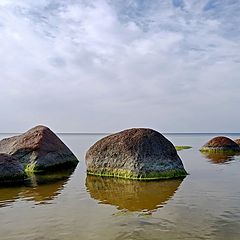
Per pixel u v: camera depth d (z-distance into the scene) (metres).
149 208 13.89
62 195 16.88
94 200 15.65
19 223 12.05
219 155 38.56
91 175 23.83
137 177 21.52
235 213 12.90
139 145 22.75
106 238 10.41
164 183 19.95
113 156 23.44
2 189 18.62
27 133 28.98
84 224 11.82
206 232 10.80
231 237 10.38
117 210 13.69
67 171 26.16
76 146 67.88
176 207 13.95
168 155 22.81
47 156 26.73
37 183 20.61
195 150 48.62
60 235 10.77
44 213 13.35
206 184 19.22
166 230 11.02
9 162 21.59
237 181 20.11
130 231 10.97
